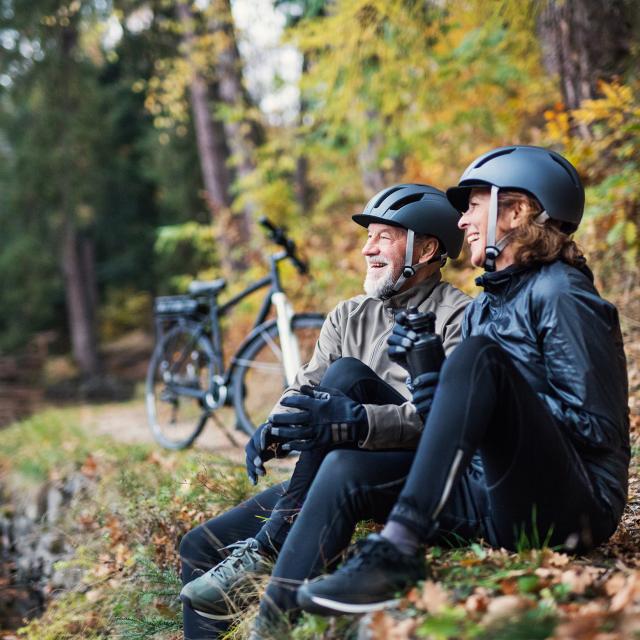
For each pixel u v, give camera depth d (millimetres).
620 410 2152
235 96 12242
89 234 25812
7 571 5766
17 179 21219
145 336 28859
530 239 2250
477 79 7539
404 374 2738
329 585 2029
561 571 2146
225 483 3836
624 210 5047
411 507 2023
